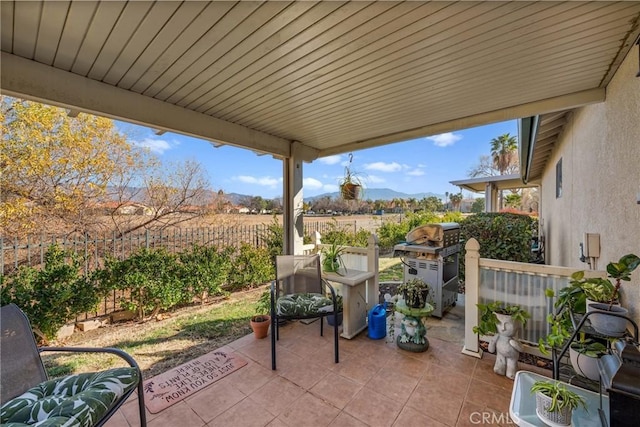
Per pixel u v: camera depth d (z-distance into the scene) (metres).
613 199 2.21
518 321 2.41
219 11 1.43
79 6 1.38
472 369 2.45
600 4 1.38
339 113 2.90
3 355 1.55
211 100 2.56
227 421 1.90
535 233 8.41
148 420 1.91
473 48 1.77
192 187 6.27
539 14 1.46
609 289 1.88
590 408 1.48
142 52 1.80
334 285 3.67
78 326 3.40
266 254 5.21
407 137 3.52
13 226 4.55
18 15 1.44
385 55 1.86
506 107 2.77
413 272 3.74
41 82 1.92
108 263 3.51
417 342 2.78
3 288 2.80
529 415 1.46
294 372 2.44
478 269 2.65
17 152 4.58
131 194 5.70
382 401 2.06
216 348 2.93
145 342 3.11
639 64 1.62
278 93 2.43
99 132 5.27
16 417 1.33
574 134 3.42
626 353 1.29
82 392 1.45
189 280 3.99
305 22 1.52
